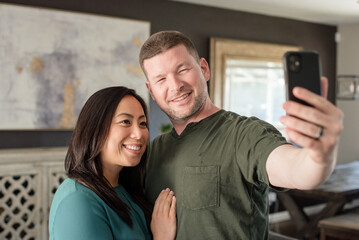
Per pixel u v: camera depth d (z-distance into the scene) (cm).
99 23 361
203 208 117
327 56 552
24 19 324
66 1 349
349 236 301
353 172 419
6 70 318
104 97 131
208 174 118
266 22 486
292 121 63
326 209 343
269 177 100
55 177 320
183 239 121
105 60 366
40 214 313
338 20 524
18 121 325
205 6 438
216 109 137
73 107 350
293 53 73
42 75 334
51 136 346
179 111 128
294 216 371
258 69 478
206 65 142
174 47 125
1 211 305
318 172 73
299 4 440
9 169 299
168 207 126
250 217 116
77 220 116
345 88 449
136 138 131
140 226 134
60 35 341
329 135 63
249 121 117
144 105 140
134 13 389
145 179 143
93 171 130
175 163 129
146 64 130
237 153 113
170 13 413
